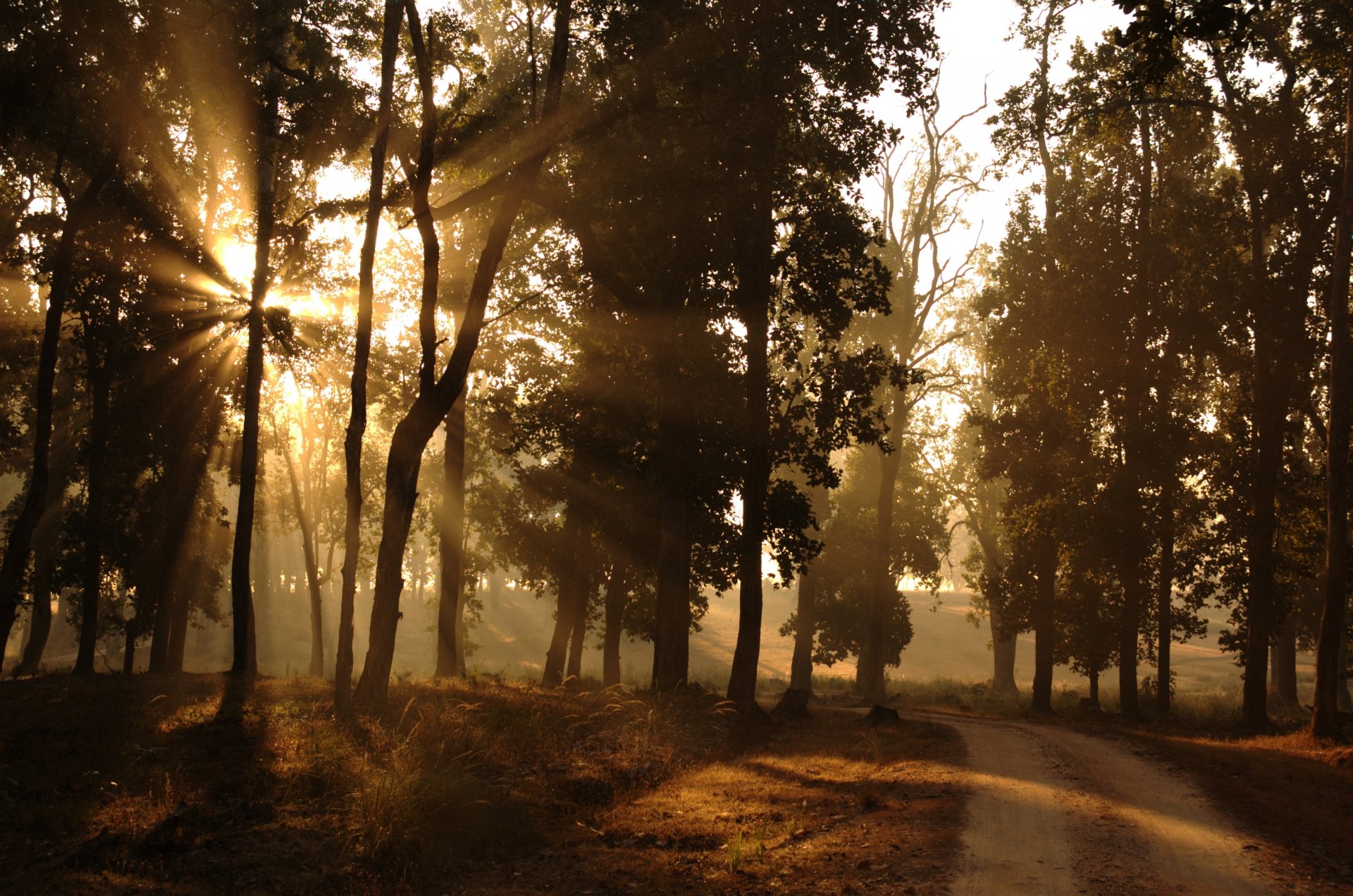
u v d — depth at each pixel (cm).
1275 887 772
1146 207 2834
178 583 2944
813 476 2392
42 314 3300
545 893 847
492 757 1379
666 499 2355
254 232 2409
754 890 822
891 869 837
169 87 2114
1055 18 2798
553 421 2688
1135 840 920
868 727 2067
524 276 2622
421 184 1811
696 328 2377
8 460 3334
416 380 2897
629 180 2061
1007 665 4941
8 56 1842
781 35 2130
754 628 2195
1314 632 3753
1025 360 3141
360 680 1702
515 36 2748
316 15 2286
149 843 935
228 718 1577
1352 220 1848
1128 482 2727
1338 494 1833
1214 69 2558
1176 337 2820
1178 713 3119
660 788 1309
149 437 2769
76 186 2714
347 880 863
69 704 1777
